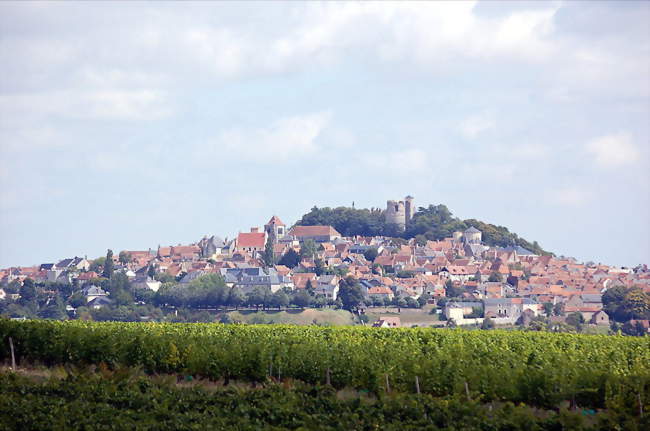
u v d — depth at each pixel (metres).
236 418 89.12
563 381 109.19
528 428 90.44
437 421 91.50
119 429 85.00
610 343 164.88
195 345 127.38
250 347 123.62
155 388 100.94
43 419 87.12
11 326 138.50
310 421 88.94
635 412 102.19
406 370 114.75
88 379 105.56
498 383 110.44
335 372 118.00
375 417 91.69
